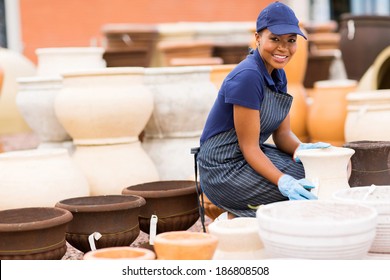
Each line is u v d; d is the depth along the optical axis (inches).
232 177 136.6
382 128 190.1
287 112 140.4
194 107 178.5
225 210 143.6
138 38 322.0
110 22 488.1
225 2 514.6
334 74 356.5
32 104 188.2
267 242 98.5
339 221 95.4
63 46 483.2
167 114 178.2
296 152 132.3
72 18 482.3
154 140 185.9
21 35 476.7
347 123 199.5
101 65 227.9
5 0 476.4
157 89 177.8
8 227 113.6
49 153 147.3
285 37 130.4
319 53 334.3
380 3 512.4
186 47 290.5
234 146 137.8
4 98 295.7
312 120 232.1
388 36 286.8
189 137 184.2
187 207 142.6
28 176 142.5
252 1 522.3
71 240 128.2
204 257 100.3
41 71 220.7
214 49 300.5
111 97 159.5
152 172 168.9
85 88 160.9
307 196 124.5
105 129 162.6
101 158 163.9
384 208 103.4
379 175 138.6
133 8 492.7
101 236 125.5
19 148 276.7
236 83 130.6
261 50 133.3
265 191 135.3
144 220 140.5
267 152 143.9
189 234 106.7
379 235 104.5
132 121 163.9
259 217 99.4
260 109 133.4
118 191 161.9
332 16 526.9
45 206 142.2
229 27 359.3
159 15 499.5
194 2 507.8
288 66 230.8
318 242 93.2
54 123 189.8
